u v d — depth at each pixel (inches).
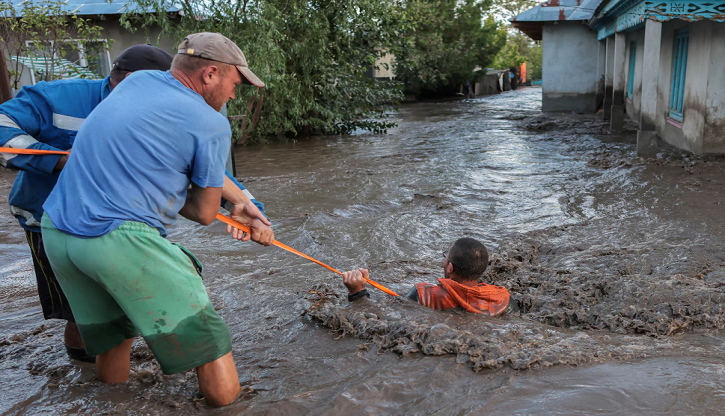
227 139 99.3
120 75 111.3
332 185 354.6
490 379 106.3
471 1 1376.7
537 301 156.5
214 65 98.3
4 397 107.7
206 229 255.1
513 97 1305.4
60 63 542.6
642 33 658.8
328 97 636.1
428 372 110.3
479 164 417.7
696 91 430.9
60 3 545.0
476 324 132.6
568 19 815.7
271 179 380.5
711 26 400.5
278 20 553.9
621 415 91.5
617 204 283.9
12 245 238.4
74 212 90.6
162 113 93.0
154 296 92.6
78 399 105.7
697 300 148.6
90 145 92.4
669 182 326.3
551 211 276.5
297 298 159.9
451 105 1091.9
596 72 842.8
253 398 104.2
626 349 118.9
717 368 108.2
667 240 219.9
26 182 112.2
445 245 227.5
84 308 100.3
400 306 144.4
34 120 108.2
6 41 549.3
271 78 528.4
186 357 95.8
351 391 103.7
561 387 101.7
